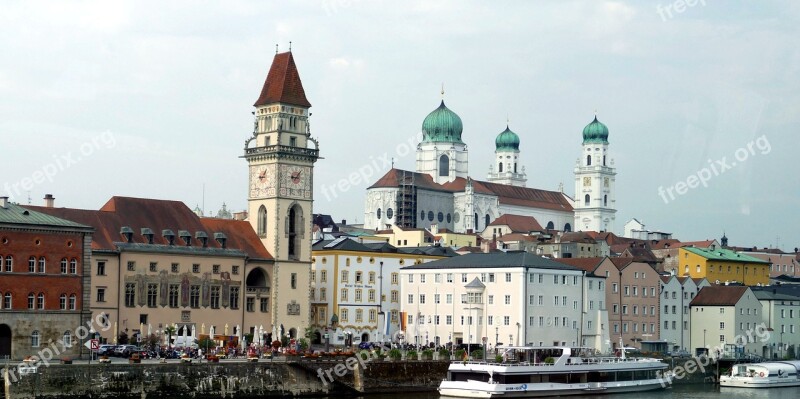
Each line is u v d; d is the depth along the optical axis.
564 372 196.75
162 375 169.50
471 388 188.38
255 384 179.88
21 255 180.50
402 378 196.38
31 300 180.88
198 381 173.12
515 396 189.38
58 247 184.38
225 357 191.50
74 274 185.50
